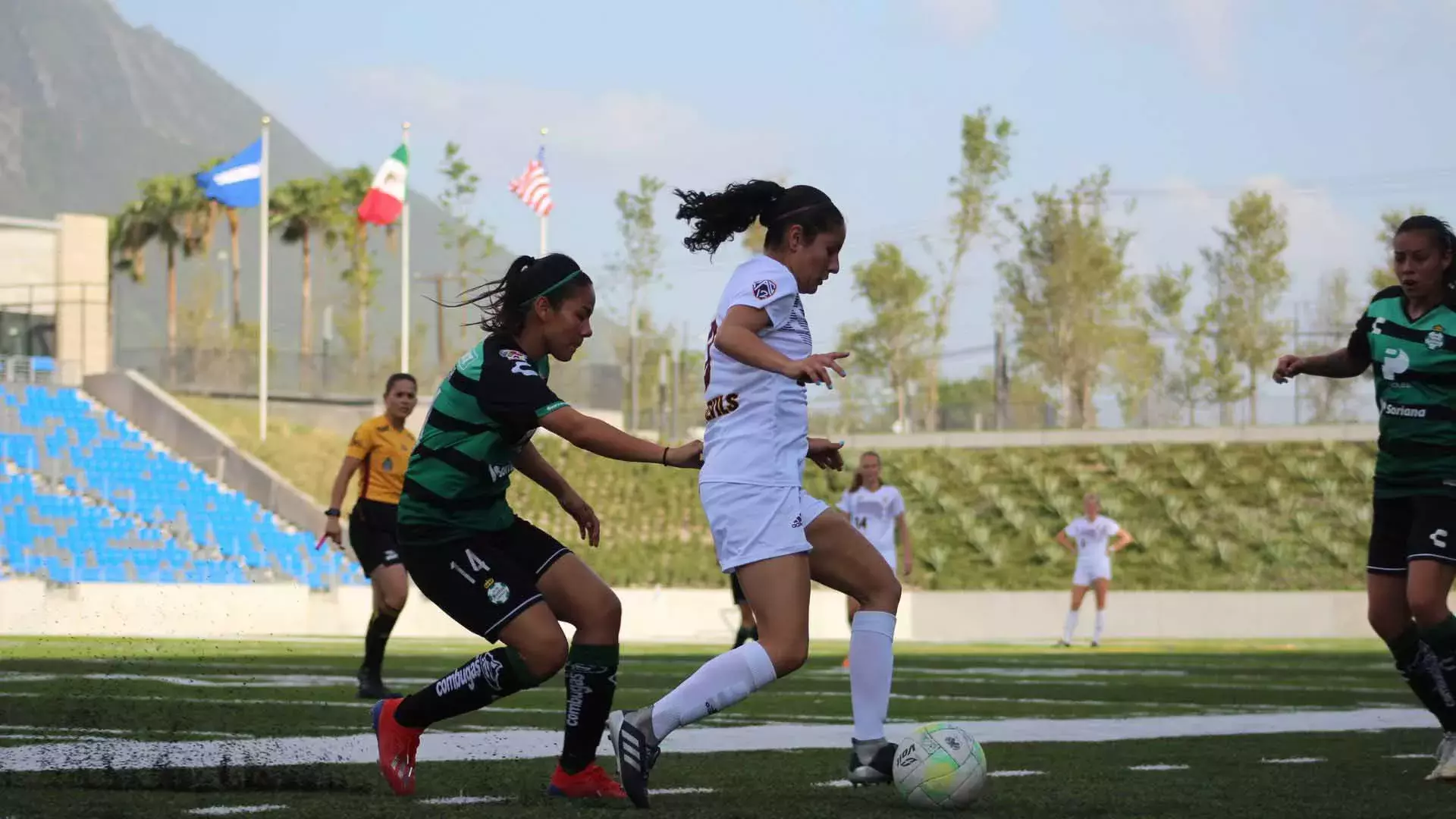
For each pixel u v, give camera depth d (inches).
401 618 2203.5
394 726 376.2
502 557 379.6
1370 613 468.4
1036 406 3639.3
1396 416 454.9
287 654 1369.3
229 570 2330.2
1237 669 1306.6
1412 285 443.8
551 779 410.9
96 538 2260.1
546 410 368.8
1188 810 361.7
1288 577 2847.0
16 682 816.9
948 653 1720.0
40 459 2544.3
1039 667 1330.0
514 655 371.2
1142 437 3417.8
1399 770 462.3
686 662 1305.4
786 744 550.6
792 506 370.9
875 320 5022.1
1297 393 3385.8
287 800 355.9
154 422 2935.5
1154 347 4982.8
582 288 384.2
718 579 2709.2
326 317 4948.3
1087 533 1983.3
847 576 399.9
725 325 366.3
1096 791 402.0
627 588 2440.9
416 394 805.2
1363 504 3056.1
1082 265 4879.4
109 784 378.9
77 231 3425.2
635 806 355.9
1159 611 2527.1
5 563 2057.1
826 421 3747.5
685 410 4136.3
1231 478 3189.0
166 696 744.3
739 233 392.8
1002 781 427.5
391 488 794.2
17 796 350.6
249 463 2795.3
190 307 6579.7
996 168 5014.8
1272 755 521.0
